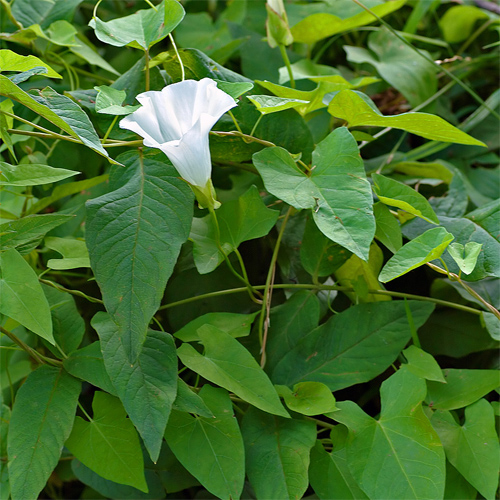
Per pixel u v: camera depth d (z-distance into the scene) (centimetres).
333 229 67
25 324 67
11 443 68
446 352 77
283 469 69
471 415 71
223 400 70
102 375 69
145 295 66
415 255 68
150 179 69
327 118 81
